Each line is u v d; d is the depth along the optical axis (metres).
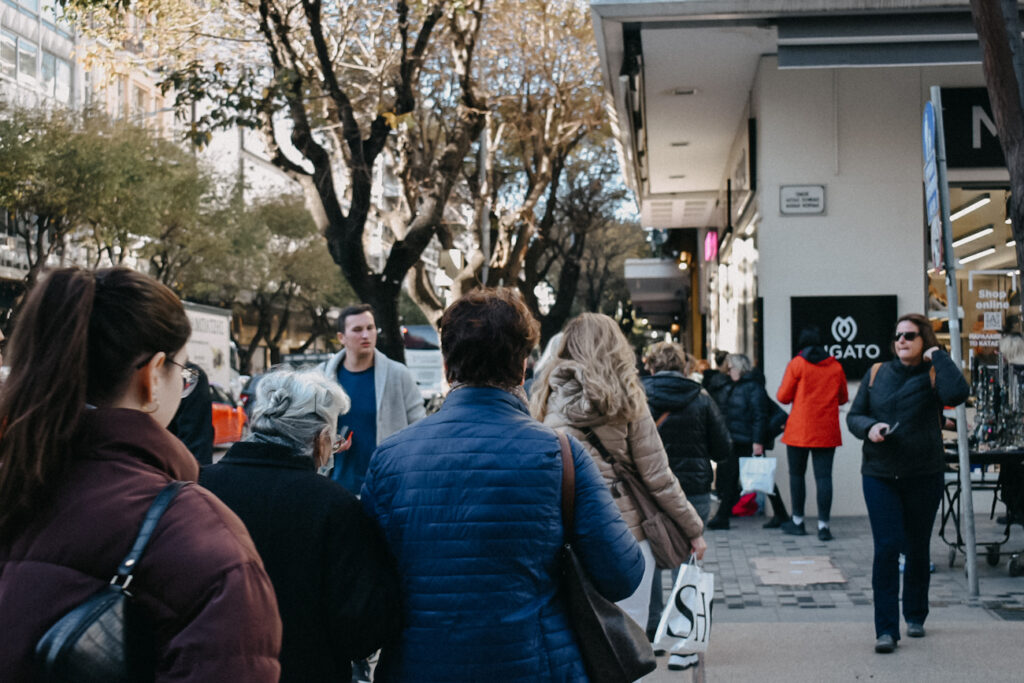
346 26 16.77
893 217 11.38
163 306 1.80
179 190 34.81
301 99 14.24
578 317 4.63
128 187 29.59
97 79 36.16
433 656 2.60
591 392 4.38
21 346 1.70
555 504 2.71
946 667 5.52
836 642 6.08
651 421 4.57
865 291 11.41
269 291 49.41
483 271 21.31
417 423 2.84
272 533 2.74
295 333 63.94
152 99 39.75
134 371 1.78
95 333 1.73
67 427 1.67
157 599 1.60
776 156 11.48
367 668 4.36
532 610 2.65
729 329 17.39
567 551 2.74
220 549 1.63
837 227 11.44
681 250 30.80
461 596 2.61
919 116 11.35
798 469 10.18
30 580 1.60
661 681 5.42
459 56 16.33
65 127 28.78
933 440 5.96
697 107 13.48
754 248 12.63
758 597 7.43
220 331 27.27
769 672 5.51
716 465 10.55
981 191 11.45
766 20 9.81
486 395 2.82
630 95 12.21
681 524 4.58
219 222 38.47
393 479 2.74
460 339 2.84
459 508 2.65
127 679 1.56
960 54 9.78
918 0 9.32
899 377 6.01
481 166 21.59
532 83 22.20
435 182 16.22
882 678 5.36
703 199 20.80
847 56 9.86
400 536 2.70
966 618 6.60
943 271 7.00
